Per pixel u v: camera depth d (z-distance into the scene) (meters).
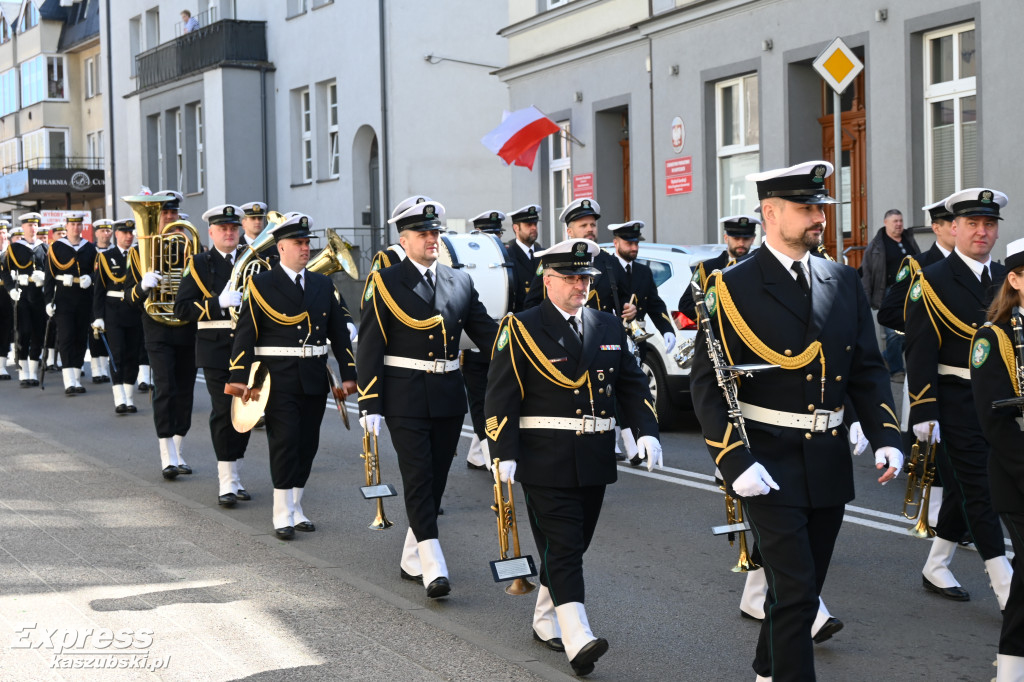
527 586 5.88
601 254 9.78
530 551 7.75
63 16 48.75
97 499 9.16
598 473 5.55
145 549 7.62
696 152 18.09
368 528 8.42
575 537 5.54
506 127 17.88
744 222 9.92
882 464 4.71
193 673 5.34
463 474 10.33
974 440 6.26
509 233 28.58
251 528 8.32
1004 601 6.18
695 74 18.02
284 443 8.05
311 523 8.38
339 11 28.80
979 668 5.58
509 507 5.75
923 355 6.33
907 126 14.73
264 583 6.87
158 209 11.24
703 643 5.95
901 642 5.95
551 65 21.33
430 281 6.98
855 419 4.96
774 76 16.55
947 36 14.43
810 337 4.74
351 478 10.20
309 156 31.03
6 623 6.01
